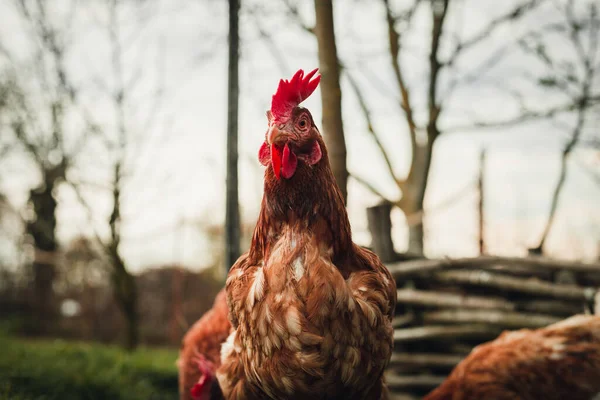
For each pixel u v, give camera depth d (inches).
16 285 456.4
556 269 177.3
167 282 470.0
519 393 137.8
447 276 185.5
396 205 280.2
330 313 73.9
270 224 82.4
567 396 136.6
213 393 132.4
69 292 457.4
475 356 146.7
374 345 77.9
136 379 241.1
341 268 81.5
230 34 143.6
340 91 130.2
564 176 299.4
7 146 366.0
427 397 146.1
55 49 348.8
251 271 84.8
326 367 74.7
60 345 297.4
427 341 189.0
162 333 455.2
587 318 147.6
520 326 173.6
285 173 77.7
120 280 355.6
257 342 78.2
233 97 142.6
